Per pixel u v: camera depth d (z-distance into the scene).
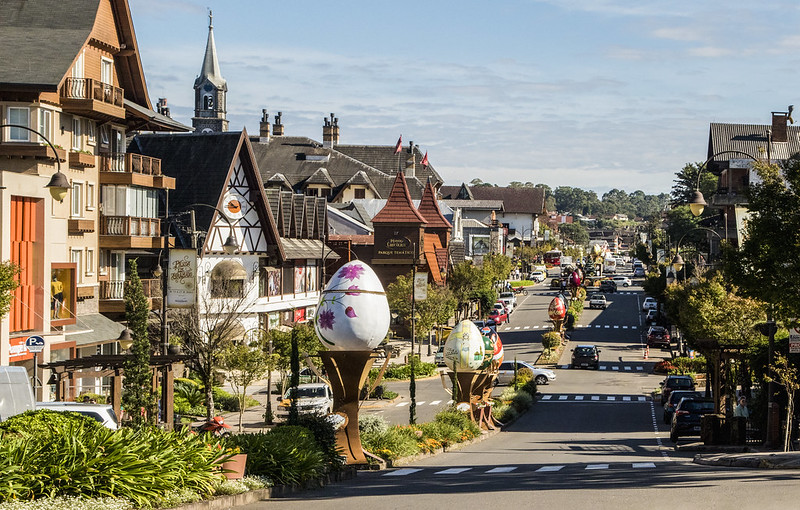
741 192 31.42
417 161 172.25
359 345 27.38
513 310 136.50
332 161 153.25
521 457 33.22
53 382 38.69
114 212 55.50
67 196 50.81
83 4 51.09
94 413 24.97
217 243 71.31
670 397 51.88
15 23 49.84
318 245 90.75
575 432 47.84
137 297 34.03
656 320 114.19
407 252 102.19
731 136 110.19
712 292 56.91
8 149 47.22
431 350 93.00
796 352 33.78
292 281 84.38
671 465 27.45
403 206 103.19
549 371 76.31
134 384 33.59
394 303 91.12
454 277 116.44
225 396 56.28
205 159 71.75
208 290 69.19
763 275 30.17
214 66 184.62
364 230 114.19
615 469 25.84
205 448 18.75
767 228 30.03
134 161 57.12
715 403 41.41
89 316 53.25
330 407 50.06
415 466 29.72
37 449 15.54
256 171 74.25
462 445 38.66
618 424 51.81
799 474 21.86
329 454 25.03
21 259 37.84
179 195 70.50
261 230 76.00
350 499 18.75
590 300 139.88
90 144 53.47
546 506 16.61
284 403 48.81
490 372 45.53
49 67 46.88
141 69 56.84
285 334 54.59
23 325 38.16
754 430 37.91
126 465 16.02
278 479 20.91
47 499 14.69
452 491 19.86
